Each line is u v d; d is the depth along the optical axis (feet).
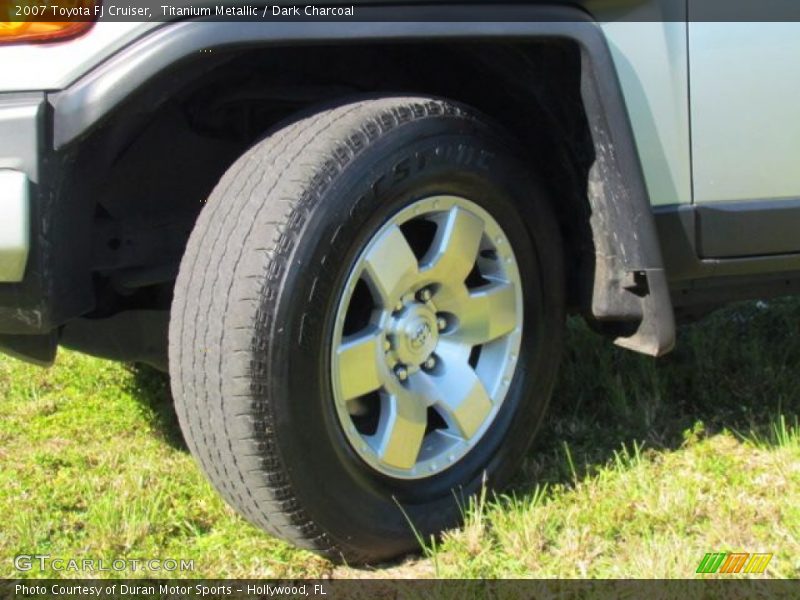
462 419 8.95
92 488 9.62
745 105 9.78
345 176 7.77
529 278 9.32
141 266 9.50
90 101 7.30
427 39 7.95
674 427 11.09
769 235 10.15
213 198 8.03
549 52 8.85
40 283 7.50
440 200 8.47
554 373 9.77
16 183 7.25
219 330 7.54
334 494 8.00
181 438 11.05
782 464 9.95
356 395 8.18
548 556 8.43
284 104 9.33
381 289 8.23
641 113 9.25
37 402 12.06
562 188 9.54
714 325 13.60
